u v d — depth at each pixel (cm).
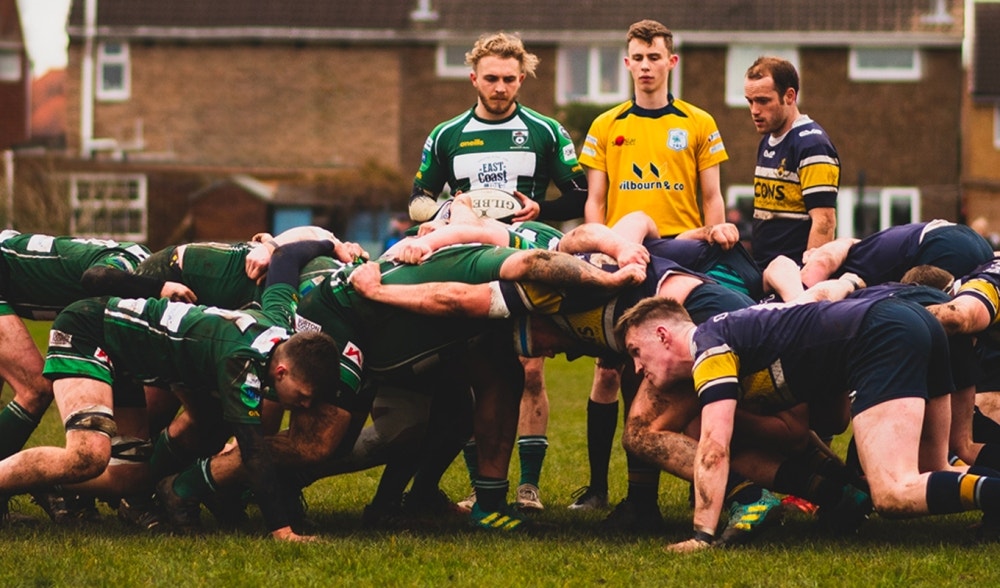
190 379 2002
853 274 2266
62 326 2033
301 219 10738
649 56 2711
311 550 1878
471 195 2536
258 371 1955
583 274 1962
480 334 2056
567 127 10575
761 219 2730
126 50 11700
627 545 1952
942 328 1931
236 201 10731
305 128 11594
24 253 2220
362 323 2053
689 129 2728
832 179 2627
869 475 1855
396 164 11538
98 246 2234
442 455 2273
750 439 2044
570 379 4881
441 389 2242
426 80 11488
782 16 11150
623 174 2738
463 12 11469
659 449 1995
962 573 1733
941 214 11162
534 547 1941
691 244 2206
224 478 2073
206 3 11719
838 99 11162
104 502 2378
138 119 11712
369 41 11450
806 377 1906
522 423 2498
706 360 1886
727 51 11131
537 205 2556
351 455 2153
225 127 11662
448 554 1872
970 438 2142
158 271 2217
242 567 1770
